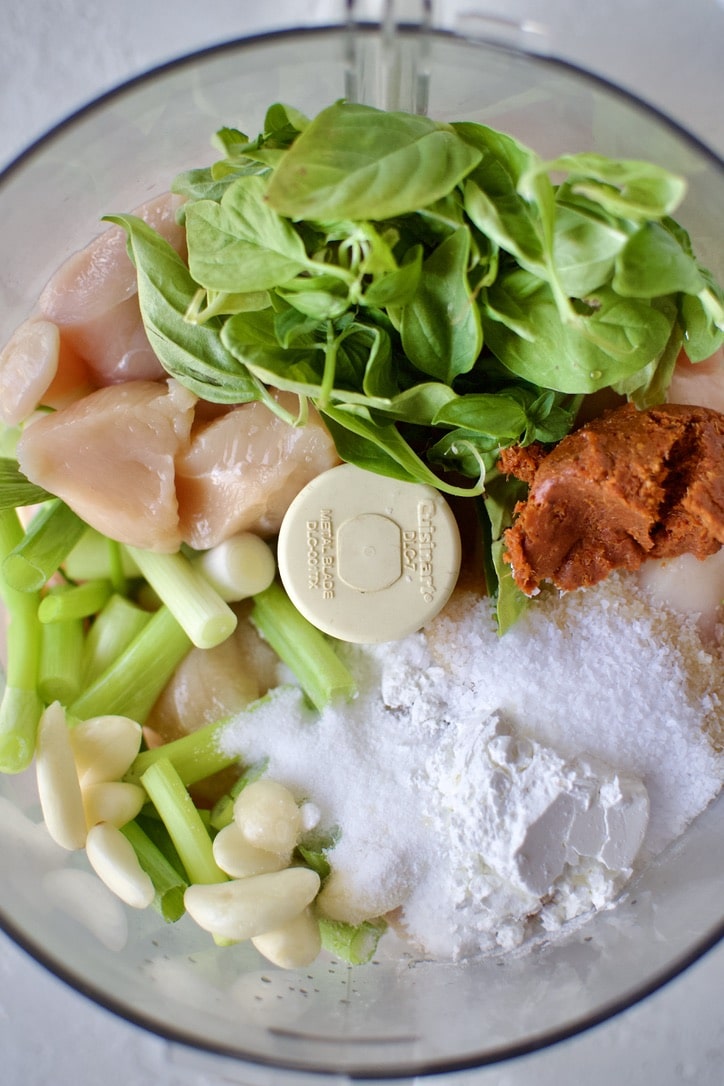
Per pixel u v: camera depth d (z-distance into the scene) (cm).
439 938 27
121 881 26
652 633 27
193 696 28
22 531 29
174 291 25
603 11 30
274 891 26
